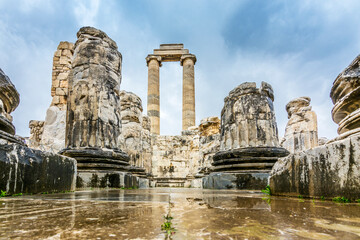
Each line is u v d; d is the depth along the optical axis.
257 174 7.45
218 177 8.07
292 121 14.84
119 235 1.33
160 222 1.69
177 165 23.55
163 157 23.66
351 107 4.59
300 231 1.43
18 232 1.39
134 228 1.50
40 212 2.13
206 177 9.76
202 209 2.37
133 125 14.41
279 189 4.29
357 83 4.31
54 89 14.50
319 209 2.36
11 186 3.82
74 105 7.75
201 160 16.52
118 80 8.86
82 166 7.06
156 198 3.67
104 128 7.79
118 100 8.70
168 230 1.44
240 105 8.95
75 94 7.82
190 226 1.56
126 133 14.05
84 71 8.00
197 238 1.27
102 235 1.33
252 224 1.62
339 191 3.09
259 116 8.59
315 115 14.35
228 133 9.13
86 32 8.41
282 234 1.35
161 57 36.62
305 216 1.96
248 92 8.91
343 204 2.75
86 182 6.77
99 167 7.19
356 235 1.34
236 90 9.27
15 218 1.83
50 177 4.73
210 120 16.97
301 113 14.66
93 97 7.81
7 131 5.06
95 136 7.57
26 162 4.14
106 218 1.84
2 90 5.22
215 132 16.77
